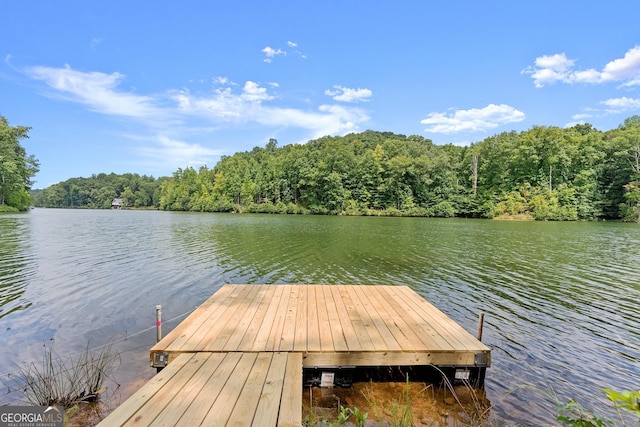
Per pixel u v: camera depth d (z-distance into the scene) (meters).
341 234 18.88
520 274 9.19
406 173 45.66
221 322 4.31
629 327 5.55
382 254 12.15
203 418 2.32
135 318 5.64
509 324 5.65
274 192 53.47
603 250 13.43
